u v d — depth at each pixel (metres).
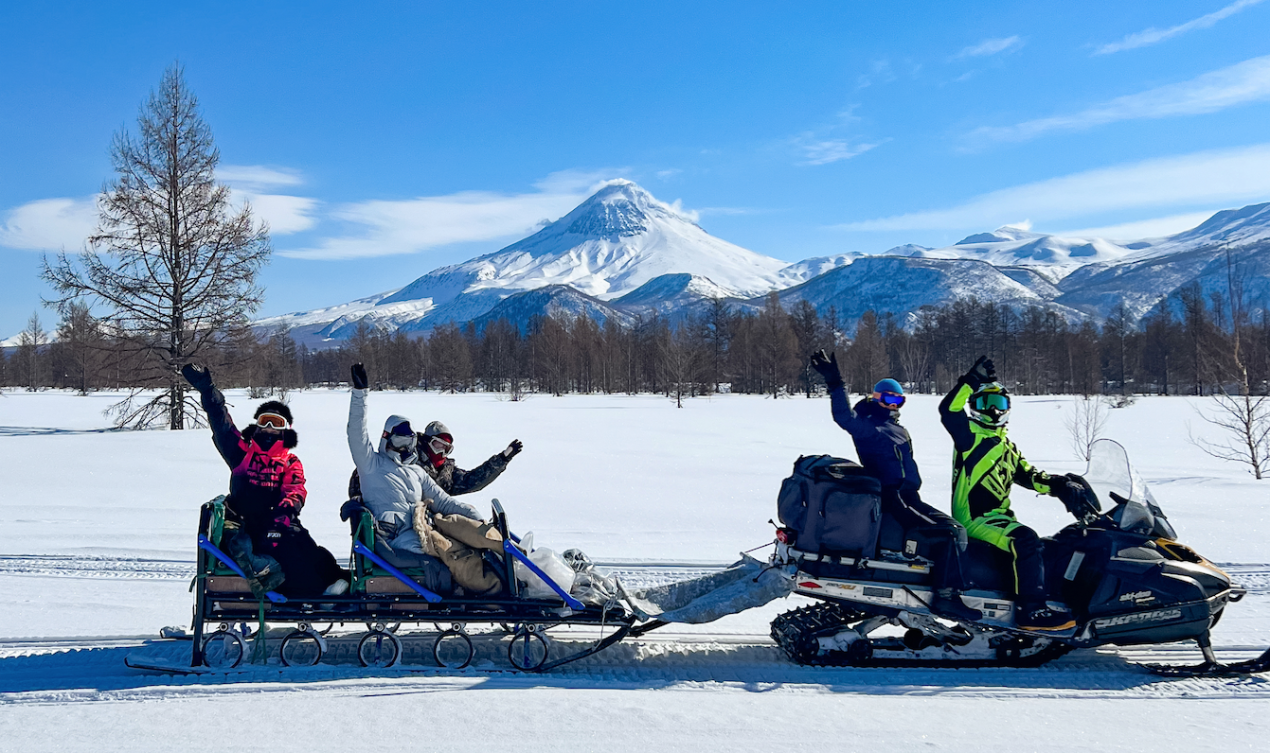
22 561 8.84
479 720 4.59
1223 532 10.53
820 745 4.34
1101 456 6.33
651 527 11.52
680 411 49.22
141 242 32.28
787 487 6.07
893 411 6.11
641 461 20.22
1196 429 29.77
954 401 6.05
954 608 5.77
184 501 13.27
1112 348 89.12
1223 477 16.44
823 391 85.62
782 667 5.88
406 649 6.02
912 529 5.88
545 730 4.47
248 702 4.85
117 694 4.99
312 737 4.33
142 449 21.47
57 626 6.55
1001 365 94.75
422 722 4.55
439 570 5.69
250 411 39.72
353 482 5.98
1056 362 86.44
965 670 5.87
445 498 5.96
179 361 32.81
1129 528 6.03
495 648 6.11
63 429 32.03
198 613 5.48
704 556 9.57
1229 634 6.58
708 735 4.45
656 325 112.12
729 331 95.75
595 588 5.89
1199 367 65.56
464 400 69.88
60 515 11.79
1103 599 5.80
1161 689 5.47
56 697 4.94
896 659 5.96
